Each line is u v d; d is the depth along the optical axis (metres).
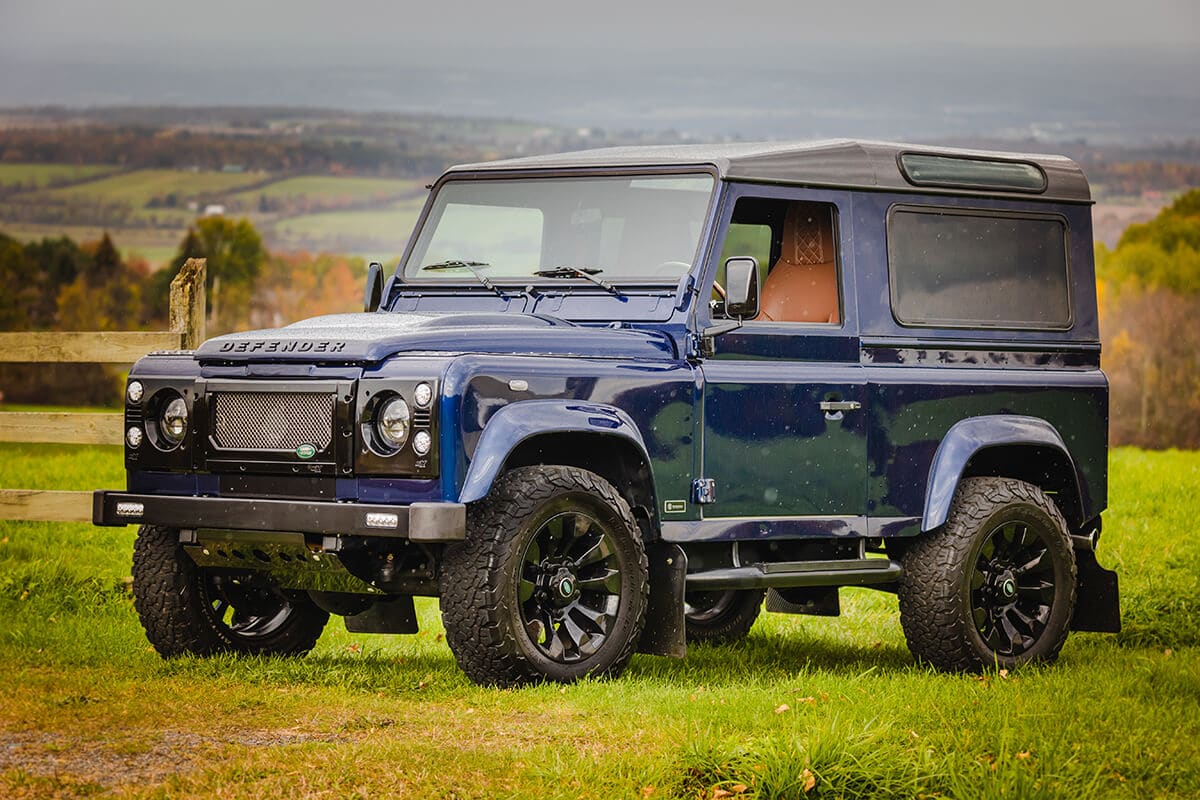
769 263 8.73
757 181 8.11
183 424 7.64
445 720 6.66
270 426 7.36
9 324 91.88
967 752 6.21
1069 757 6.21
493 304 8.34
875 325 8.49
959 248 8.90
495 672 7.21
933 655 8.67
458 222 8.73
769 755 5.88
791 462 8.11
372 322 7.73
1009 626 8.89
